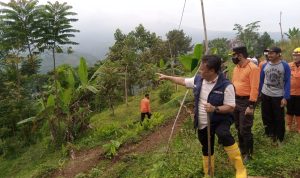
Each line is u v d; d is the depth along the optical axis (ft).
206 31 20.08
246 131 17.83
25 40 52.08
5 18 49.85
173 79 15.67
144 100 52.49
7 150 57.77
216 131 14.12
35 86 72.54
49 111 50.14
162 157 22.79
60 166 35.94
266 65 20.48
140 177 23.25
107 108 68.85
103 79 62.18
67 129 51.11
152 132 40.42
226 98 13.61
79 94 53.16
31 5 49.49
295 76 22.35
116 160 32.42
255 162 17.43
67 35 51.55
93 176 29.35
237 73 18.15
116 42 84.94
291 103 22.79
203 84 14.25
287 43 61.11
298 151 18.90
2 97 68.95
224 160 18.43
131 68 77.20
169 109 55.88
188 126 34.32
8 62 67.87
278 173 16.26
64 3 50.65
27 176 39.27
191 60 26.37
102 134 46.24
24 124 61.77
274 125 20.98
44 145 53.26
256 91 17.13
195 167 17.90
